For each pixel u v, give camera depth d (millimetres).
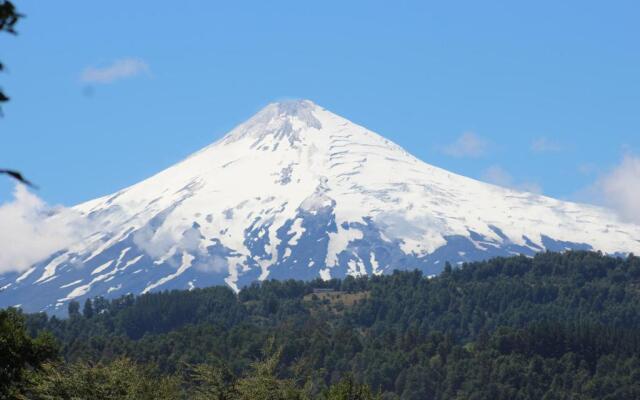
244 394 150250
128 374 148500
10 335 108438
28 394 131625
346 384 154125
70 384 137500
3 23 48875
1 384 107750
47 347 112625
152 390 150000
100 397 140125
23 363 109812
